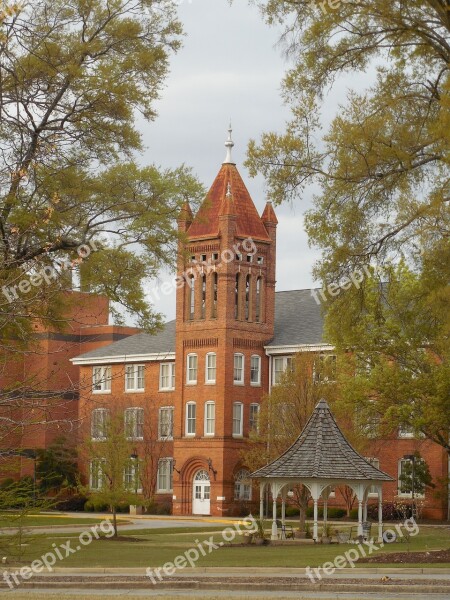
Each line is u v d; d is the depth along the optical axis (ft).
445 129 102.17
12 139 126.41
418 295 123.75
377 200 113.09
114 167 130.41
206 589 94.48
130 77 133.69
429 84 112.98
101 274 125.18
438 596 86.53
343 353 181.78
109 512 284.61
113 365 311.88
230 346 280.72
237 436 279.49
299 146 113.19
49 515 246.68
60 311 119.65
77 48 130.31
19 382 84.38
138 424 294.25
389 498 253.03
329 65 110.63
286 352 282.56
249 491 279.90
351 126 111.14
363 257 114.83
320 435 164.76
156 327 130.93
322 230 114.52
